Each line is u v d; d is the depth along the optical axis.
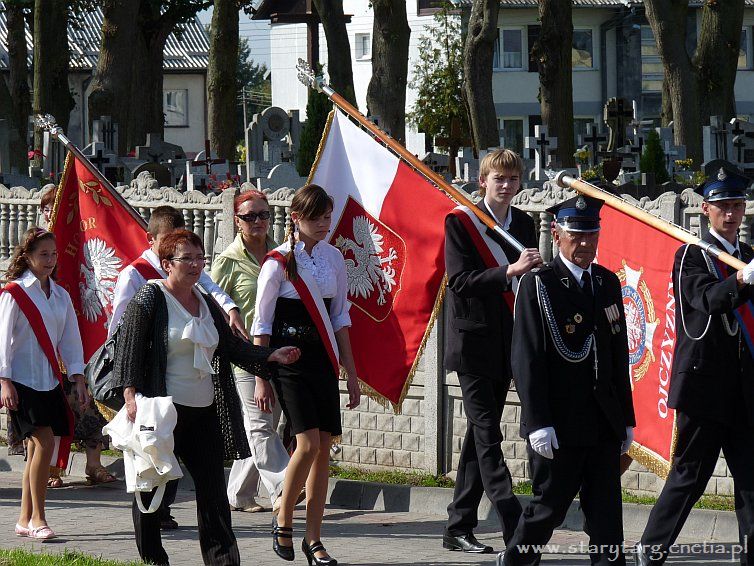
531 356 14.75
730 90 64.81
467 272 17.38
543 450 14.57
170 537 19.25
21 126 83.62
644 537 15.62
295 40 143.00
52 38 68.81
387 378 20.58
